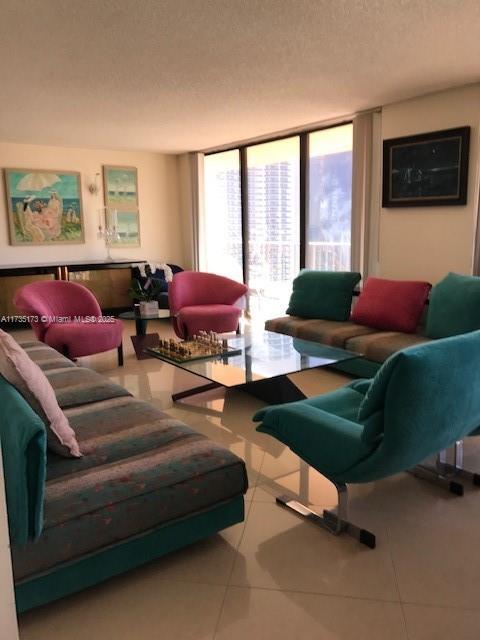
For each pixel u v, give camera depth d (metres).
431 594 1.77
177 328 4.90
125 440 2.10
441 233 4.25
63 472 1.87
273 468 2.70
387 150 4.50
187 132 5.66
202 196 7.21
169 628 1.65
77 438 2.12
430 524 2.18
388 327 4.14
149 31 2.72
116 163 7.02
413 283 4.12
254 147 6.36
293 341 3.81
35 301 4.35
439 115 4.10
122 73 3.45
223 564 1.95
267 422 2.29
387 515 2.25
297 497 2.41
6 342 1.93
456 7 2.48
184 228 7.61
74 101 4.20
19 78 3.53
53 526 1.62
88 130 5.48
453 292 3.69
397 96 4.19
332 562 1.94
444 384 1.76
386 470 1.92
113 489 1.77
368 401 1.80
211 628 1.65
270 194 6.27
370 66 3.38
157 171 7.38
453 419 1.90
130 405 2.49
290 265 6.17
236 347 3.60
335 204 5.47
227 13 2.51
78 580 1.70
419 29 2.75
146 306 4.83
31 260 6.60
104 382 2.80
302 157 5.66
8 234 6.42
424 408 1.76
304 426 2.13
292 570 1.90
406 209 4.47
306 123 5.26
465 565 1.92
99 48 2.96
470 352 1.81
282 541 2.08
